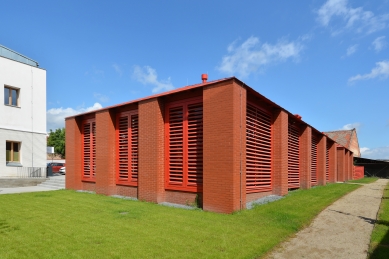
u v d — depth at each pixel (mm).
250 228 6605
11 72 20859
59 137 50656
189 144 9711
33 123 22219
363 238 6141
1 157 19828
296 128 15766
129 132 12078
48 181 18500
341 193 13766
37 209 8984
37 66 23844
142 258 4762
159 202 10109
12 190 15289
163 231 6309
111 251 5078
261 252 5156
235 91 8398
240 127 8602
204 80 11250
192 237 5883
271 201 10430
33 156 22062
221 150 8406
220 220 7320
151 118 10508
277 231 6414
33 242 5594
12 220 7430
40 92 22953
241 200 8523
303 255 5129
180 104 10070
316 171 19594
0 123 19922
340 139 44625
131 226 6746
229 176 8180
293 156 15266
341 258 5008
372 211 9062
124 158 12344
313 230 6766
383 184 21734
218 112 8555
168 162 10320
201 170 9344
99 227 6668
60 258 4770
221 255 4906
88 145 14500
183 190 9719
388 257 4992
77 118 14883
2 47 21141
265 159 11539
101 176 12750
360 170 38375
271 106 11898
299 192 13727
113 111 12789
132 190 11805
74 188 14602
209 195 8562
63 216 7895
